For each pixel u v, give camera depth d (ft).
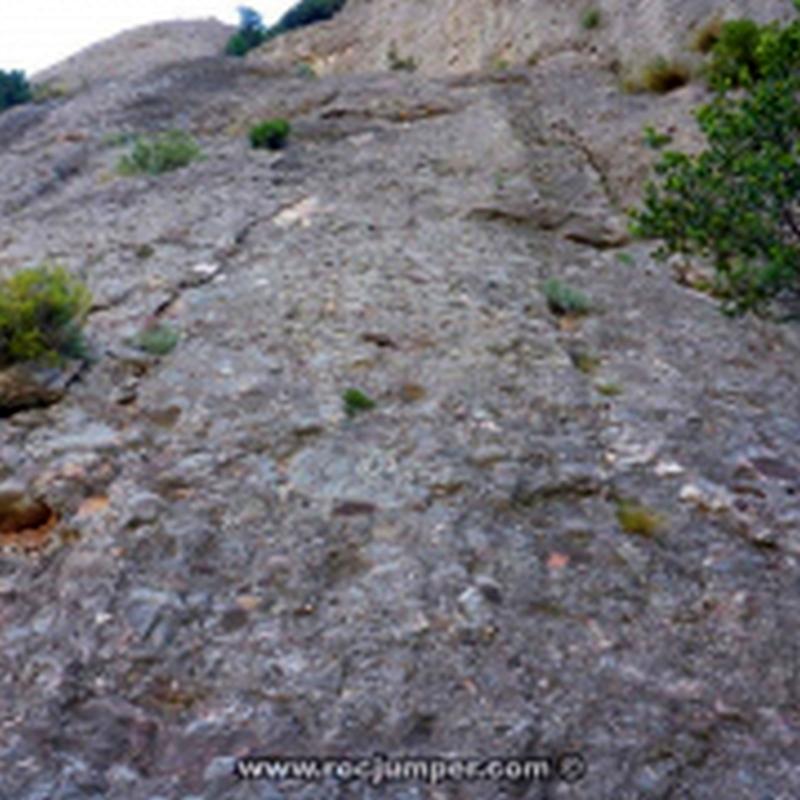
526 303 30.89
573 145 51.26
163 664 14.85
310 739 13.47
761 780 12.87
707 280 34.65
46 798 12.16
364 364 25.50
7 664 14.66
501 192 42.45
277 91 72.02
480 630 15.76
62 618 15.70
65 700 13.98
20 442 20.77
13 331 23.26
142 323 27.73
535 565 17.65
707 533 18.98
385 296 30.27
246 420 22.33
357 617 16.03
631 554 18.19
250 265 33.17
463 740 13.50
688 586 17.33
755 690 14.71
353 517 18.80
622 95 58.59
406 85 67.97
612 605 16.69
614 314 31.27
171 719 13.88
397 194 43.16
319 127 57.52
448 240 36.86
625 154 47.80
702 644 15.79
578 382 25.57
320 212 39.93
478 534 18.42
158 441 21.42
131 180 47.67
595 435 22.88
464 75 68.80
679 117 49.14
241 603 16.31
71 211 42.50
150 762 13.11
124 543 17.63
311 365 25.32
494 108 58.23
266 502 19.22
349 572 17.25
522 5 85.97
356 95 65.77
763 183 21.43
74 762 12.91
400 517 18.83
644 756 13.23
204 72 84.84
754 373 27.55
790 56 21.75
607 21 73.36
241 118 65.21
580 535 18.75
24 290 24.06
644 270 36.22
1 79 97.04
